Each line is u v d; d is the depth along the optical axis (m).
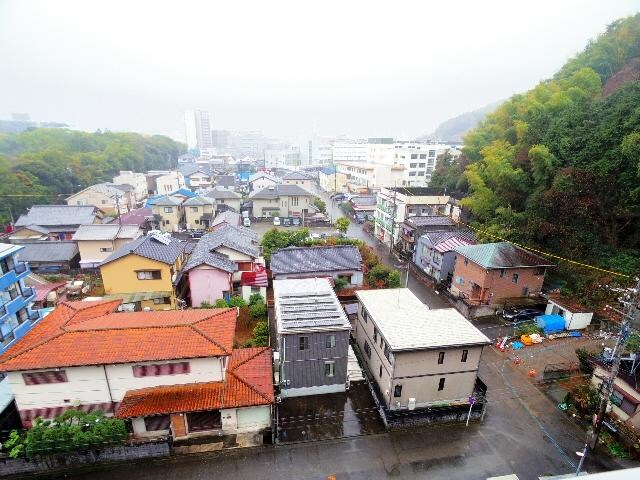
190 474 18.09
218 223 51.25
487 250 34.62
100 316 22.02
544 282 36.22
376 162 113.44
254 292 34.03
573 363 26.53
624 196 31.94
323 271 36.78
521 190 40.47
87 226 43.75
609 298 31.33
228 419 19.95
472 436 20.67
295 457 19.16
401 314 24.25
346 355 23.09
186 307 33.69
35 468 18.16
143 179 89.88
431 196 54.12
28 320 27.67
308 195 66.25
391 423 20.92
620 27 55.66
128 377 19.30
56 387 18.91
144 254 31.86
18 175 63.22
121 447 18.45
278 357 24.47
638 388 20.11
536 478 18.23
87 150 106.50
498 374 25.58
